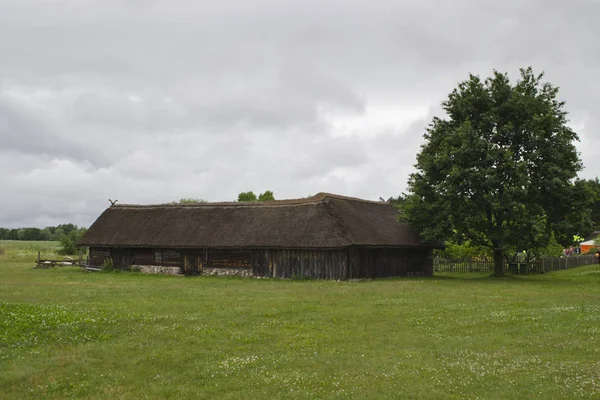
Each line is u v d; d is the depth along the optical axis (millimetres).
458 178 36938
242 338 15383
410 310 20328
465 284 32969
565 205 36688
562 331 16016
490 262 48406
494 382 11242
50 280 37062
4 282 34969
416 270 44438
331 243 35656
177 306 21438
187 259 43375
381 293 26672
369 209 44812
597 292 27391
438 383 11203
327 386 11109
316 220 38281
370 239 37750
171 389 11086
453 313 19531
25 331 15633
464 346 14383
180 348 14258
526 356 13211
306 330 16609
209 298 24453
